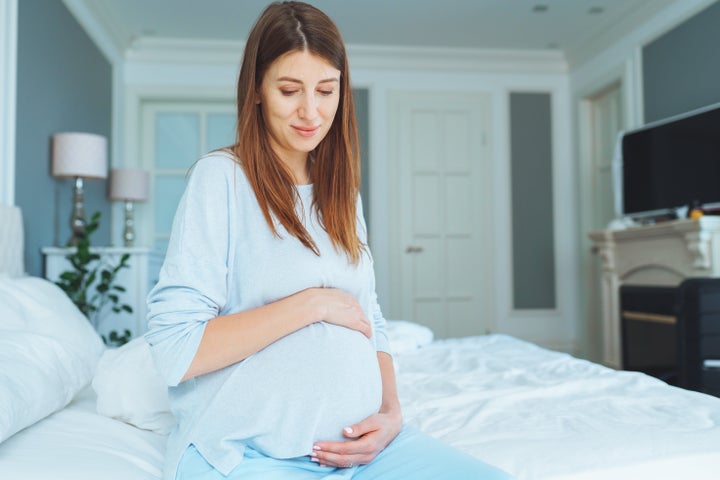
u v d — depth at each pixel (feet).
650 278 12.55
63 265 10.88
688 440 3.85
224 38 16.43
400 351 7.90
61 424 4.20
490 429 4.31
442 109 17.87
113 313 11.01
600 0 14.19
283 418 2.89
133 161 16.74
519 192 18.10
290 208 3.16
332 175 3.49
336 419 2.98
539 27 15.85
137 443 4.07
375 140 17.54
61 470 3.28
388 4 14.44
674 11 13.16
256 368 2.92
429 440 3.22
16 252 8.75
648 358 12.75
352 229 3.42
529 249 18.06
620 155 13.88
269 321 2.89
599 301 17.01
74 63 12.73
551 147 18.21
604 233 13.69
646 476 3.53
